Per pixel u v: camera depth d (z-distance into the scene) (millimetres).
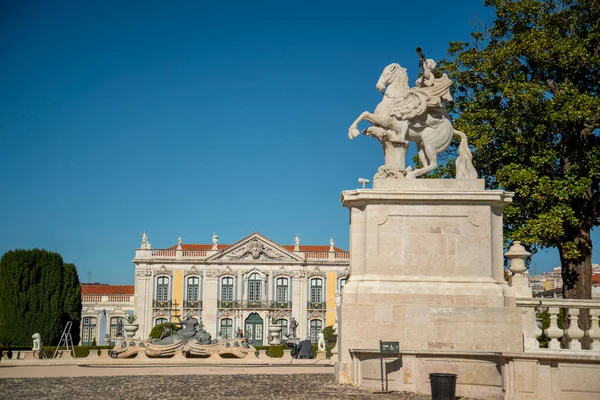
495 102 20797
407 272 11828
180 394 10695
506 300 11625
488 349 11344
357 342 11578
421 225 11914
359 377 11469
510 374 10133
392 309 11539
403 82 12609
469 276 11773
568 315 11281
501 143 20031
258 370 16281
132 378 13727
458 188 12055
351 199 12094
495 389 10484
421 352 10781
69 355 32688
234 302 72438
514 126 19422
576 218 18391
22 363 21812
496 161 20297
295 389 11188
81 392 11211
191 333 23922
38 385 12523
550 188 18297
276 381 12672
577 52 18828
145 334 71062
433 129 12570
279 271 73375
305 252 74312
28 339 46562
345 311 11648
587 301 10969
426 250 11859
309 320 73188
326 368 17422
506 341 11344
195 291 72500
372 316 11562
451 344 11391
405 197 11883
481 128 19922
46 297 47406
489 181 20859
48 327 47125
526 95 18703
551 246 20062
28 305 47062
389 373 10945
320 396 10312
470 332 11398
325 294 73750
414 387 10797
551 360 9992
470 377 10641
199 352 22609
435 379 9742
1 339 46281
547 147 19156
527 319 11562
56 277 47969
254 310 72438
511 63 20406
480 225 11891
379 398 10164
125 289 78188
